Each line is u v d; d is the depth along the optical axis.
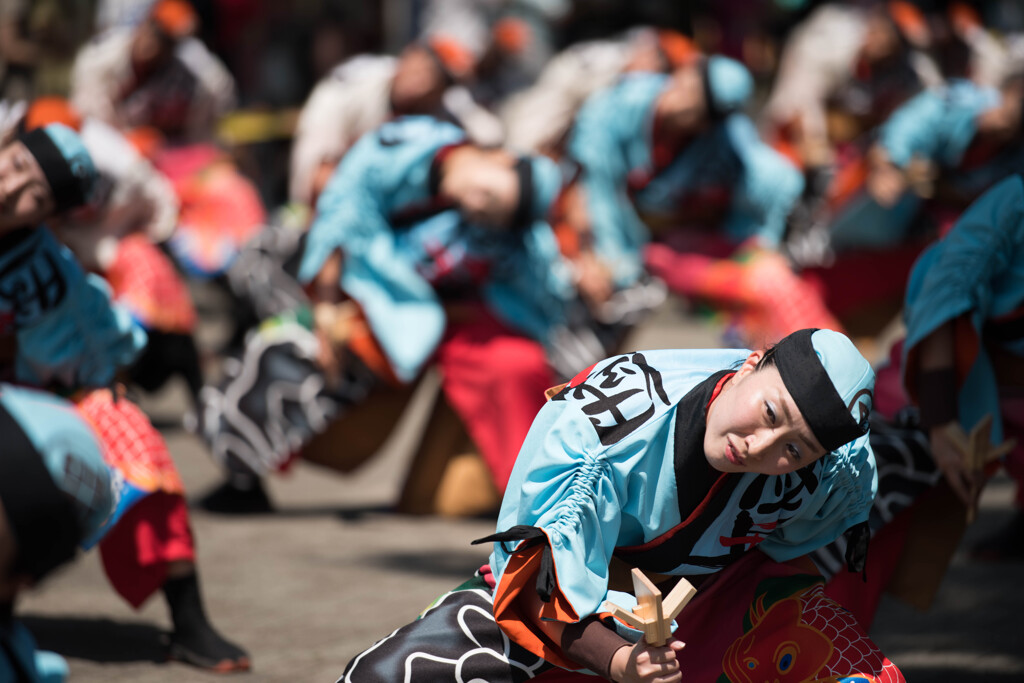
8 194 9.23
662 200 19.50
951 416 9.68
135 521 10.58
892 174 20.98
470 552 15.13
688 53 19.50
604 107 19.28
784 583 8.52
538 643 7.69
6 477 5.44
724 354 7.95
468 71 17.72
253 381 16.66
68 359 10.35
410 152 15.98
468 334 16.41
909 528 10.35
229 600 12.92
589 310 18.00
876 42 23.98
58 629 11.80
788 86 25.70
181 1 24.30
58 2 30.02
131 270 16.41
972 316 9.73
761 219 19.66
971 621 12.12
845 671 7.97
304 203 22.30
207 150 21.94
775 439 7.14
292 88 33.69
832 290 21.69
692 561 8.15
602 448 7.64
